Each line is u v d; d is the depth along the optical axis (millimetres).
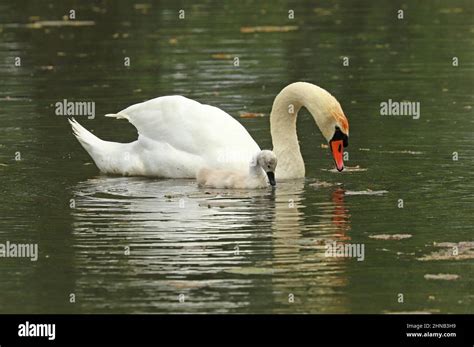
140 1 34719
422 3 33531
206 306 11398
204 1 34688
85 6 33906
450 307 11305
